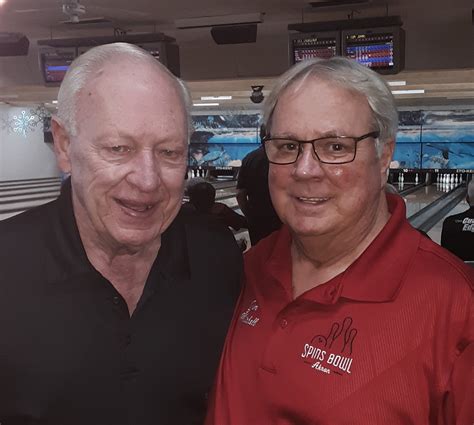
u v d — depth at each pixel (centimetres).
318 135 89
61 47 521
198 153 1307
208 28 509
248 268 112
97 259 92
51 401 89
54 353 89
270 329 97
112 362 90
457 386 85
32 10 452
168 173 85
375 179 95
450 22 496
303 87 91
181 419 99
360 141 90
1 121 1216
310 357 90
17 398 90
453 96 952
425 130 1159
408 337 86
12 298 90
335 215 93
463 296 86
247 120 1259
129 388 92
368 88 90
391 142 97
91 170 82
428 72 554
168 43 490
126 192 83
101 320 90
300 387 90
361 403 85
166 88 82
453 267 90
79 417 91
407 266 90
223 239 111
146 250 93
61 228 92
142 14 467
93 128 81
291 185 94
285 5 441
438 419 88
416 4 439
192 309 99
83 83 81
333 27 455
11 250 93
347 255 97
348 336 88
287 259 103
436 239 642
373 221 98
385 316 87
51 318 89
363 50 453
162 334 95
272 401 93
